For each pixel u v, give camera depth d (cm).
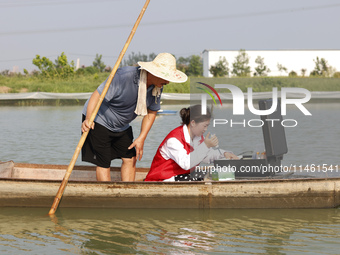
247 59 5572
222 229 406
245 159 464
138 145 492
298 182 455
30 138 988
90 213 458
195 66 6047
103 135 483
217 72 5556
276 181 455
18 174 557
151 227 414
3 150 827
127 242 376
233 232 399
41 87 2808
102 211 464
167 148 474
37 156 770
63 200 475
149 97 479
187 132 466
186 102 2428
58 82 3048
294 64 5984
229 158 465
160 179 482
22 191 477
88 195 470
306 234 392
